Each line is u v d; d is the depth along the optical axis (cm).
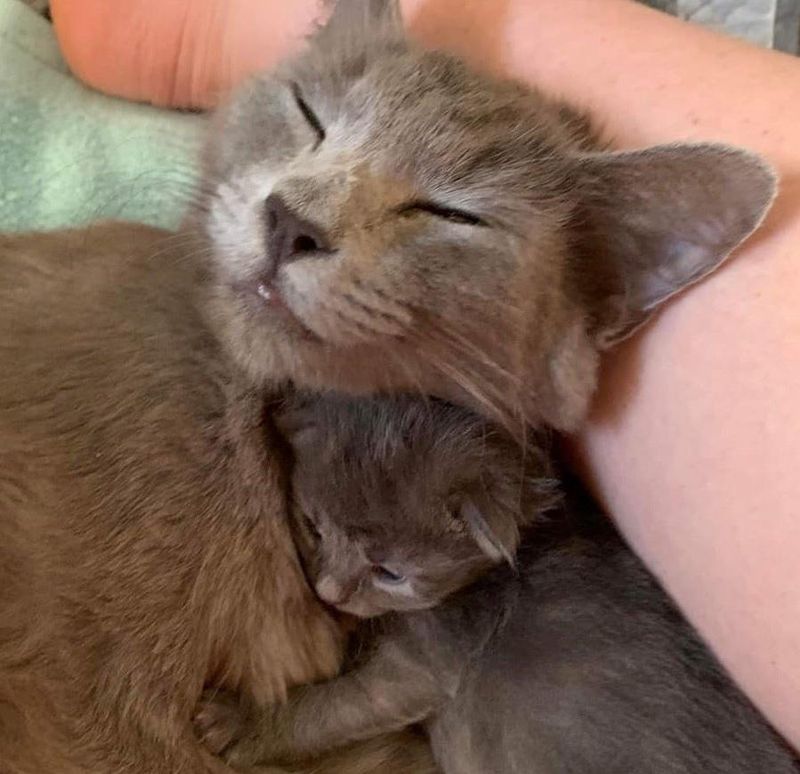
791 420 16
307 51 23
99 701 18
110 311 20
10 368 19
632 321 19
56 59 32
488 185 19
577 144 20
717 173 17
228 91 25
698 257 18
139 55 30
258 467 20
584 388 20
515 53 23
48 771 18
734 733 20
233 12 29
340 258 18
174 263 21
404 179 19
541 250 19
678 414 18
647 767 20
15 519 18
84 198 27
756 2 28
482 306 19
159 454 19
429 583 22
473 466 21
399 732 23
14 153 28
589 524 23
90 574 18
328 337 18
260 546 20
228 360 20
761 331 17
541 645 22
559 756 21
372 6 23
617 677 21
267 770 21
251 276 18
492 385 20
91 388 19
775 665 16
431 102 20
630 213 19
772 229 17
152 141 29
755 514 16
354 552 21
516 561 22
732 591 17
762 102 19
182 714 19
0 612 18
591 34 22
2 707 17
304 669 22
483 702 22
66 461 19
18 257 21
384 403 22
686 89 20
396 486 21
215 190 20
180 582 19
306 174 18
